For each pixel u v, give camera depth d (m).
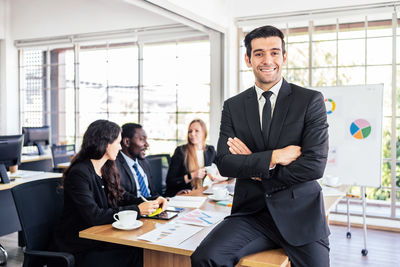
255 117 1.56
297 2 4.46
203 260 1.34
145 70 5.70
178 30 5.21
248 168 1.46
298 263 1.42
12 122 6.76
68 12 6.08
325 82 4.66
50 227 2.09
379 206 4.69
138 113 5.79
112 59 5.96
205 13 4.12
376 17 4.36
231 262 1.38
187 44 5.38
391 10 4.04
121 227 1.82
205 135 3.58
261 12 4.65
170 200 2.45
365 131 3.75
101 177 2.21
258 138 1.54
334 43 4.58
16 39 6.61
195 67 5.35
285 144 1.49
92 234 1.75
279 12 4.55
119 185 2.27
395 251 3.69
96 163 2.16
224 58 4.76
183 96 5.46
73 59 6.38
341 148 3.85
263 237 1.48
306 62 4.70
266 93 1.54
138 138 2.78
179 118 5.52
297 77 4.76
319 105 1.49
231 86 4.88
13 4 6.59
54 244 2.02
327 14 4.32
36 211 2.01
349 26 4.50
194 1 3.88
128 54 5.83
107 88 6.03
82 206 1.95
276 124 1.51
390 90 4.36
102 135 2.11
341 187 2.88
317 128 1.46
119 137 2.20
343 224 4.53
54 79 6.57
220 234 1.43
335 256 3.57
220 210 2.19
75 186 2.00
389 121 4.41
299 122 1.48
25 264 1.85
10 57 6.66
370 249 3.75
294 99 1.52
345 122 3.83
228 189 2.79
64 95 6.52
